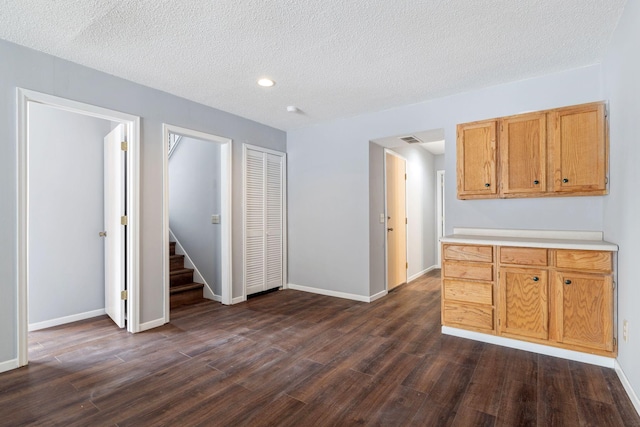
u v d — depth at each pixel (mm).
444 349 2584
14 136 2309
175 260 4375
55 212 3232
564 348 2379
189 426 1680
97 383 2094
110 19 2051
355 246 4129
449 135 3373
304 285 4633
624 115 2033
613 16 2045
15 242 2301
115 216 3168
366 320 3328
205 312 3617
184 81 3006
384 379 2135
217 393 1981
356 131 4098
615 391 1956
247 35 2244
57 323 3205
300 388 2035
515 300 2561
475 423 1687
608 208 2441
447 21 2094
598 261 2248
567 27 2164
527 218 2941
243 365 2342
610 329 2213
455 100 3340
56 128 3266
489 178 2893
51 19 2043
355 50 2455
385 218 4449
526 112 2932
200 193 4324
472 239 2787
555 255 2395
